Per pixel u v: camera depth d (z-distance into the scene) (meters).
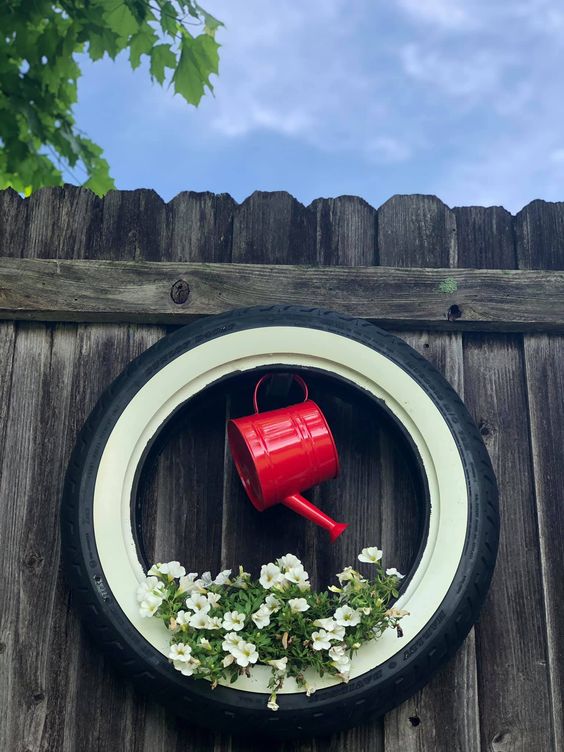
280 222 1.73
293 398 1.67
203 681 1.43
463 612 1.47
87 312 1.66
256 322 1.60
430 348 1.68
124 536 1.50
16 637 1.55
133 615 1.46
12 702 1.52
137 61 2.13
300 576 1.46
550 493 1.62
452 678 1.54
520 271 1.69
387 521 1.61
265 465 1.50
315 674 1.44
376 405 1.58
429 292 1.68
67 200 1.73
